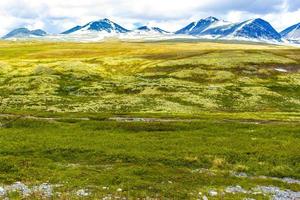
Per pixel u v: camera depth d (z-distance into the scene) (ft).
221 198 94.02
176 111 276.82
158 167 118.52
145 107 285.02
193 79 419.54
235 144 153.28
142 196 92.99
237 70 449.89
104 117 221.87
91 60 558.15
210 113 262.88
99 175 108.27
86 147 141.18
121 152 133.69
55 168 116.78
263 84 393.91
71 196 91.40
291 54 578.25
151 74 447.83
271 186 105.60
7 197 90.07
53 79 388.57
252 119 225.56
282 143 155.84
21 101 295.28
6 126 193.98
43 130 184.85
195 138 165.89
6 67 470.39
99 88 352.90
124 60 552.41
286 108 312.09
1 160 119.85
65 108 276.00
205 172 116.67
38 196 90.74
